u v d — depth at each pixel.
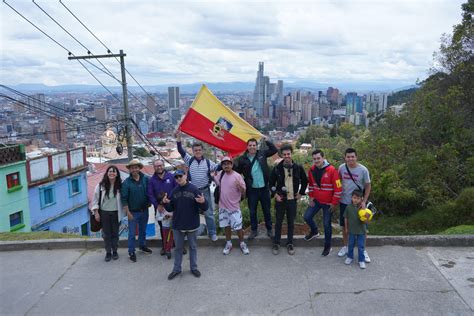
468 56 15.59
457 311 4.76
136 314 4.92
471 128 14.42
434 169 13.15
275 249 6.53
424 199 12.96
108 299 5.28
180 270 5.86
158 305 5.11
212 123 7.60
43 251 6.94
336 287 5.41
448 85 16.38
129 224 6.43
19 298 5.37
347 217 5.93
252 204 6.72
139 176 6.48
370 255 6.34
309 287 5.43
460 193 11.80
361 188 6.04
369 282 5.50
